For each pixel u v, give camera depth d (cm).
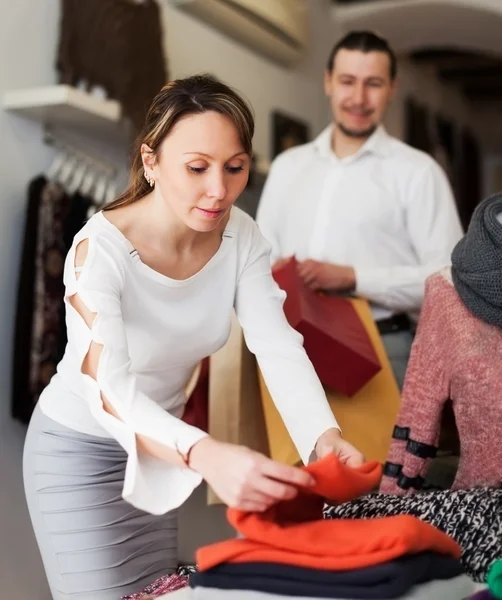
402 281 224
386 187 236
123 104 286
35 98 258
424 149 586
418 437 164
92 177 291
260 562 98
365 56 236
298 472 99
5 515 262
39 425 160
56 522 157
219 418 205
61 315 263
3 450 262
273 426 200
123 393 117
